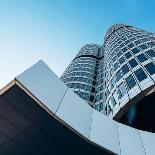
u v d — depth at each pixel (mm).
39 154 13094
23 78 12070
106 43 75000
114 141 14258
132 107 28172
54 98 13219
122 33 66375
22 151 12969
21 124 12055
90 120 14719
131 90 29672
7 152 13109
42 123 12078
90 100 56812
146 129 28688
